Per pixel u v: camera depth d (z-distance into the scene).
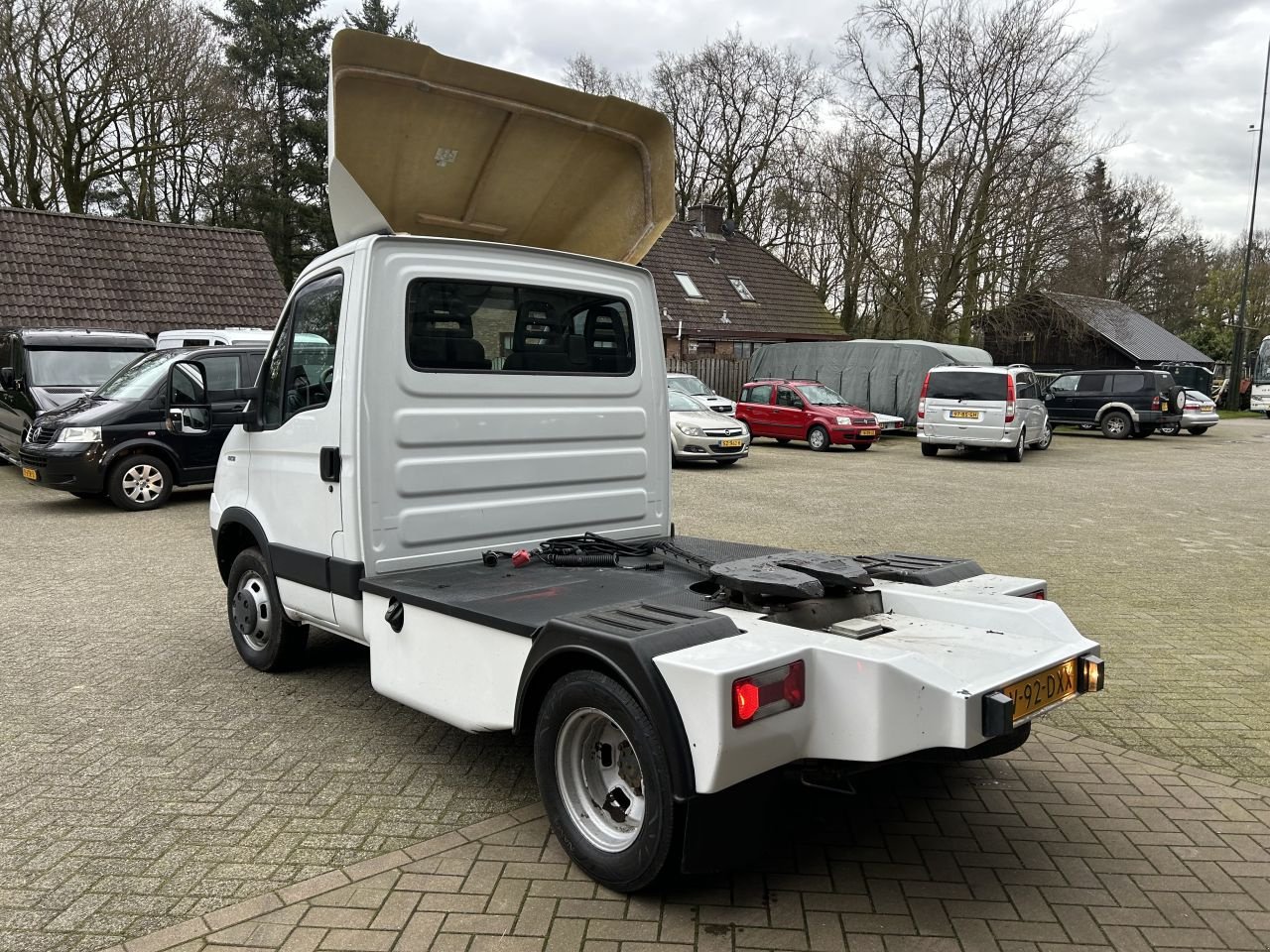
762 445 21.30
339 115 4.02
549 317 4.51
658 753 2.72
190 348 11.84
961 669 2.91
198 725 4.43
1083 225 28.59
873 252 30.78
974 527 10.23
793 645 2.84
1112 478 15.20
